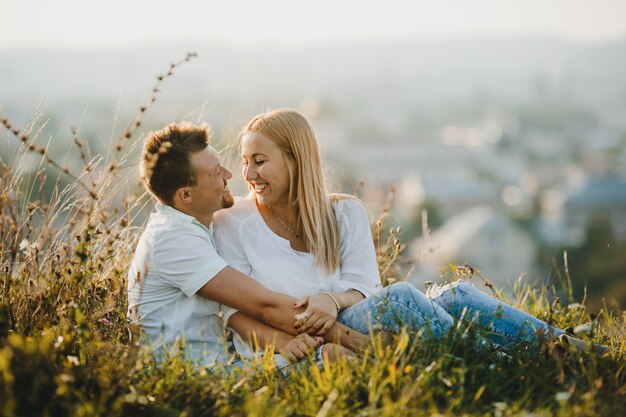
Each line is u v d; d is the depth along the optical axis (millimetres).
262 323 2947
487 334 2846
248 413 2258
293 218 3219
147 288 2938
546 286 4051
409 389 2371
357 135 140375
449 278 3551
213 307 2994
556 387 2586
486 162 129000
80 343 2484
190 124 3010
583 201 75000
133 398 2205
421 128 187125
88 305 2877
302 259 3125
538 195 83500
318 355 2781
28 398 2141
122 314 2834
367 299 2957
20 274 2924
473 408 2381
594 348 2908
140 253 2971
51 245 3102
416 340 2619
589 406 2365
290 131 3137
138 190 3170
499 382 2582
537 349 2828
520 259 52719
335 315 2918
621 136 154875
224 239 3133
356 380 2463
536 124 182625
